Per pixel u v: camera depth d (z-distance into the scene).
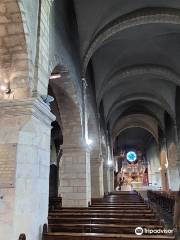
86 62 11.47
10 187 4.05
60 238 4.34
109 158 25.30
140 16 12.01
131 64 17.11
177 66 15.88
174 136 20.73
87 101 11.96
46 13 5.64
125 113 27.97
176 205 2.97
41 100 4.71
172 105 20.53
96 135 15.30
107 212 7.22
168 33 14.01
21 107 4.41
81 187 9.75
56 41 6.98
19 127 4.33
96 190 14.94
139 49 15.49
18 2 4.13
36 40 5.02
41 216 4.58
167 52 15.54
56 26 7.11
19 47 4.55
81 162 9.84
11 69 4.63
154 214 6.56
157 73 17.33
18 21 4.32
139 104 26.03
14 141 4.27
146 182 44.81
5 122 4.40
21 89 4.59
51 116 5.20
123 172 45.97
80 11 10.90
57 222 6.02
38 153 4.59
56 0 7.23
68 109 9.70
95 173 15.09
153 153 40.25
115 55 15.49
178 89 19.33
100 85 16.14
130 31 13.62
